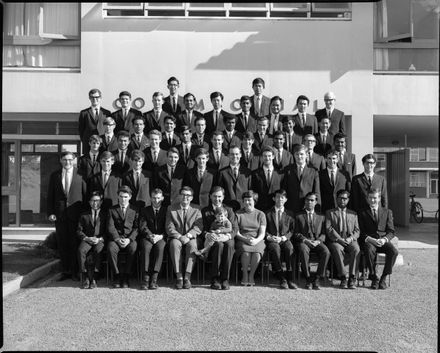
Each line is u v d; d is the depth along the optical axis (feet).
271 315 16.90
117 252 20.80
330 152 23.16
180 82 33.63
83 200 22.70
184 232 21.48
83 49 33.50
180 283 20.84
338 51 33.71
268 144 24.85
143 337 14.56
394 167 51.34
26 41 34.55
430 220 61.62
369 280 22.67
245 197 21.89
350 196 23.25
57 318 16.35
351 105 33.73
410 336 14.83
